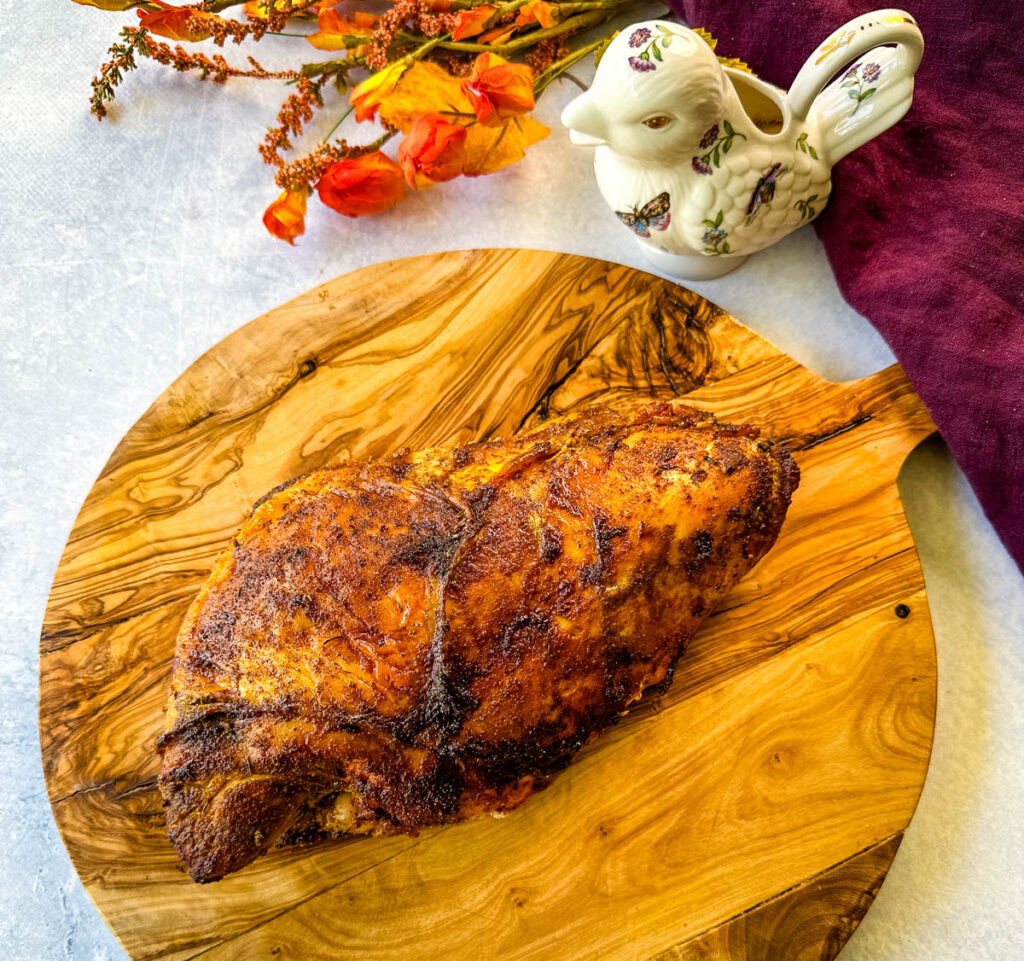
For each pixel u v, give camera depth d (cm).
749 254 49
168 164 53
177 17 48
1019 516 45
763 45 49
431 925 42
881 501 46
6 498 49
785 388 47
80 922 45
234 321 51
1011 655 46
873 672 44
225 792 37
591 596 37
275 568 38
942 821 44
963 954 43
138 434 47
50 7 55
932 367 45
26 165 53
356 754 37
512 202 52
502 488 39
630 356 48
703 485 38
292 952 42
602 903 42
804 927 42
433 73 48
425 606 37
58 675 44
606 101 40
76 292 51
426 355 48
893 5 49
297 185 48
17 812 46
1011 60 48
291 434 47
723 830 43
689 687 44
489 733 37
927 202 48
